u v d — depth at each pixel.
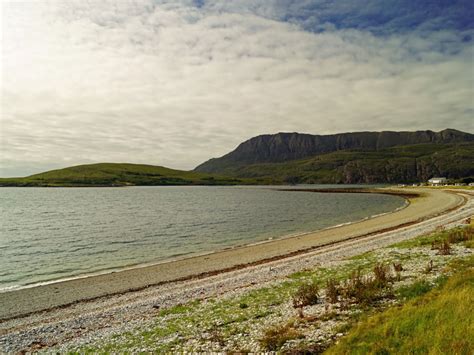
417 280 18.17
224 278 27.59
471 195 104.50
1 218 74.69
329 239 44.50
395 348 9.94
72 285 27.42
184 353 12.87
